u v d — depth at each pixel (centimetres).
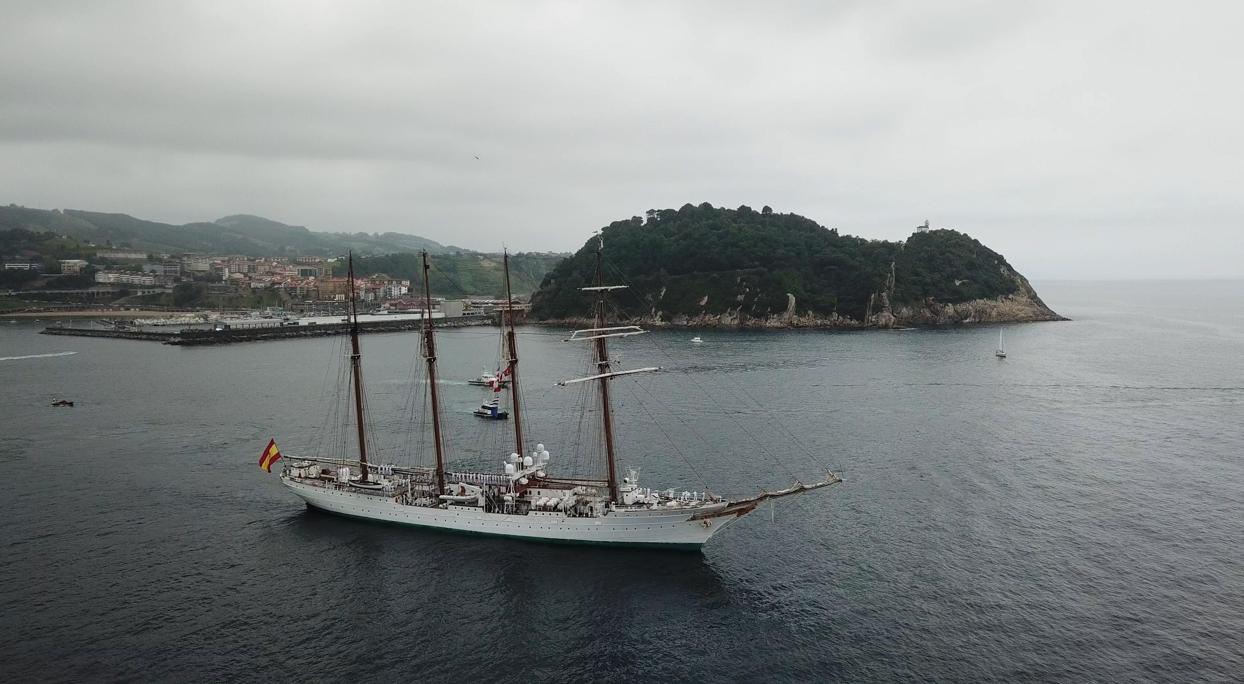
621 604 6369
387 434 12888
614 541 7512
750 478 9819
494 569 7094
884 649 5556
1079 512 8300
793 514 8419
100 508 8838
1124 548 7288
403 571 7069
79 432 12950
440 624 6059
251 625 6025
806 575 6844
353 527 8238
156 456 11281
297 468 9188
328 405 15650
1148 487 9169
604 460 10862
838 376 18675
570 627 5997
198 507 8900
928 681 5141
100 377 19950
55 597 6488
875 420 13325
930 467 10181
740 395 16075
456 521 7950
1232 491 8962
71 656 5519
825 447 11375
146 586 6725
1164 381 17438
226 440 12375
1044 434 12081
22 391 17525
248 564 7225
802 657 5475
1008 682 5112
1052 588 6475
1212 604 6156
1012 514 8275
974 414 13775
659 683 5191
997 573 6788
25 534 7988
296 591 6644
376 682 5238
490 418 14112
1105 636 5684
